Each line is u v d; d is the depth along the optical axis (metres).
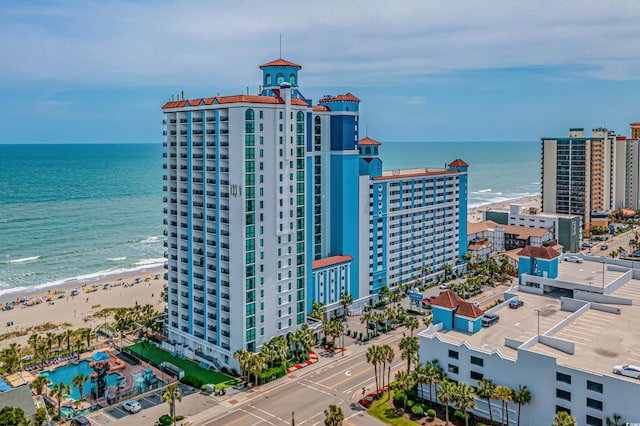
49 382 121.44
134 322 162.38
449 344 108.12
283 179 129.88
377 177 177.75
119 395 115.31
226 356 129.50
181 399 115.12
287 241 132.75
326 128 161.62
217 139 126.88
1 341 155.50
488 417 103.25
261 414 108.31
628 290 137.25
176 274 143.75
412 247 192.88
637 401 87.12
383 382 117.81
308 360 133.12
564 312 124.88
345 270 164.25
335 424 93.06
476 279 190.62
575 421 87.62
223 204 127.00
